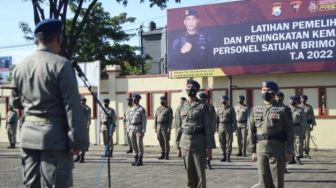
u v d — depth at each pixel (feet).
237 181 42.88
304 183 41.78
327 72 76.48
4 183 42.45
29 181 16.16
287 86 79.05
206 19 83.05
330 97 76.28
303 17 76.64
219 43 82.02
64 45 49.67
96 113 91.66
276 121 28.37
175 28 85.30
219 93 83.35
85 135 15.69
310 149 76.59
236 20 80.84
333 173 48.29
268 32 78.79
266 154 28.53
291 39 77.36
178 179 44.50
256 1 79.46
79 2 51.93
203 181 31.42
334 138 75.66
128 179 44.78
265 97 28.94
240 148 67.87
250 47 79.97
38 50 16.17
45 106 15.78
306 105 64.03
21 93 16.30
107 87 92.32
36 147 15.70
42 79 15.72
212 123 31.89
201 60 83.35
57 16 49.16
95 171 50.96
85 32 134.21
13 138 86.43
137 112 56.54
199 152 31.24
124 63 141.49
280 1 78.07
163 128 62.90
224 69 81.66
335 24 74.79
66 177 15.84
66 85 15.56
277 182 28.40
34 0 49.47
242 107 67.92
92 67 91.61
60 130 15.84
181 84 86.17
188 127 31.48
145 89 89.25
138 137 56.44
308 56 76.43
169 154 70.59
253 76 81.20
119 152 74.90
